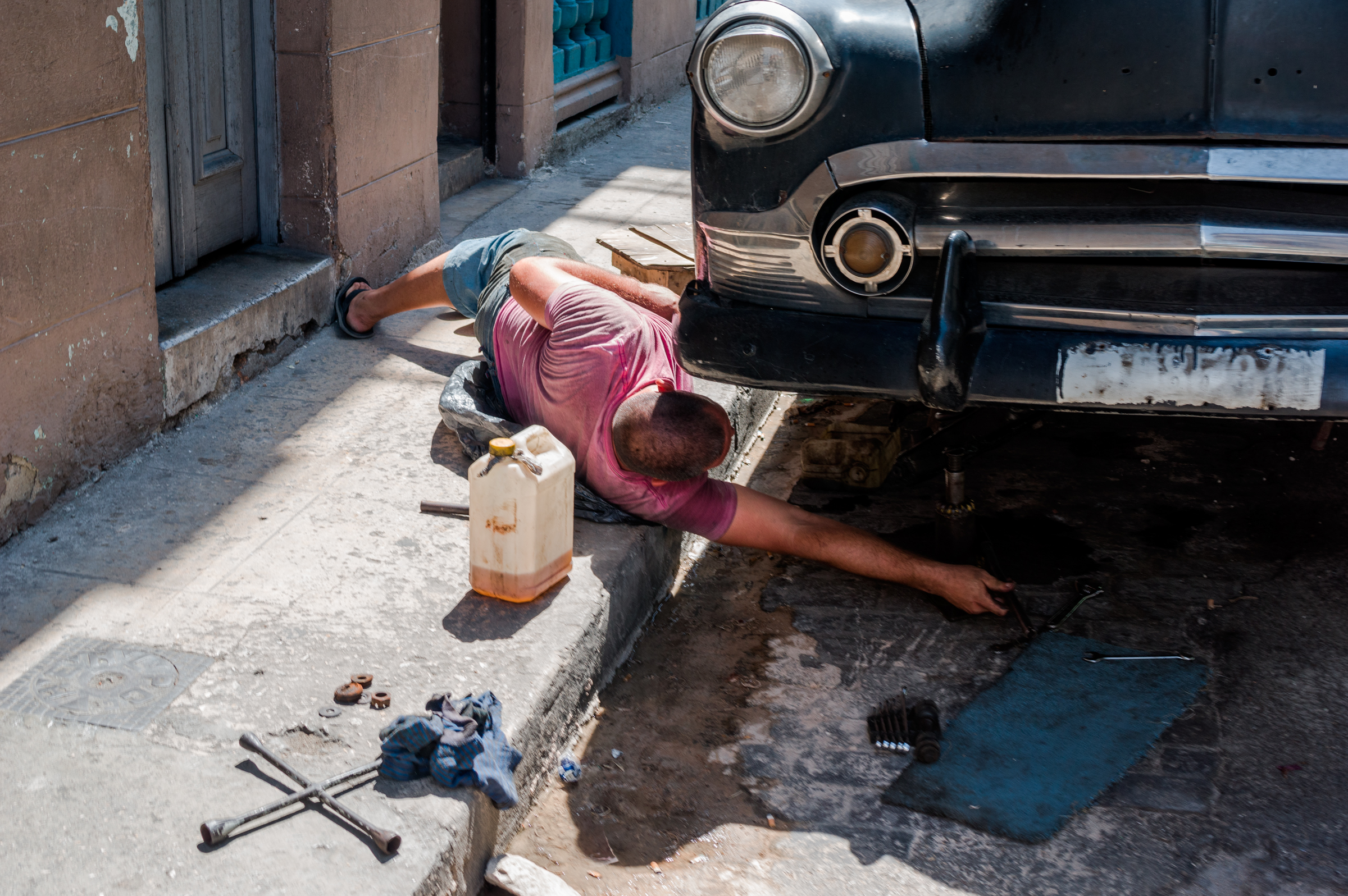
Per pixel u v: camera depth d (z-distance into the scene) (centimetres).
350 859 218
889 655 321
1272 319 265
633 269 488
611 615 309
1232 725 288
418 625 289
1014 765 278
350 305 463
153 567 309
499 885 239
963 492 346
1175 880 245
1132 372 269
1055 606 336
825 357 288
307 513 339
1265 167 253
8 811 226
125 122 342
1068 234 266
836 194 279
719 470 399
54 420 330
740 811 268
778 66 273
